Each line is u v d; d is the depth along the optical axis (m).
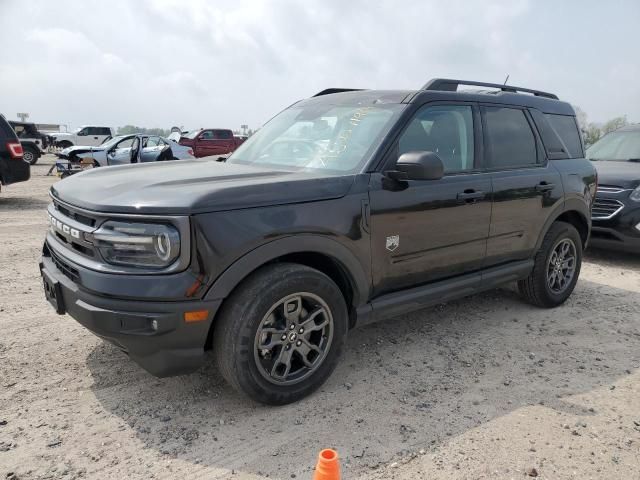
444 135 3.90
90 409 3.02
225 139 28.25
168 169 3.71
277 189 2.97
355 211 3.23
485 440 2.84
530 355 3.97
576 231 5.05
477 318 4.73
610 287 5.89
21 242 7.20
